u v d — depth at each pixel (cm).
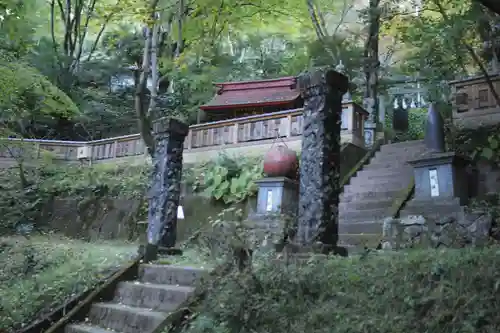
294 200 925
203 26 1432
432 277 393
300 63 2139
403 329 339
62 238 1191
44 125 2039
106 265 669
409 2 1285
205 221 1121
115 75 2352
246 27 2108
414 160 912
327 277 436
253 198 1070
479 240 620
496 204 816
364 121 1305
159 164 797
